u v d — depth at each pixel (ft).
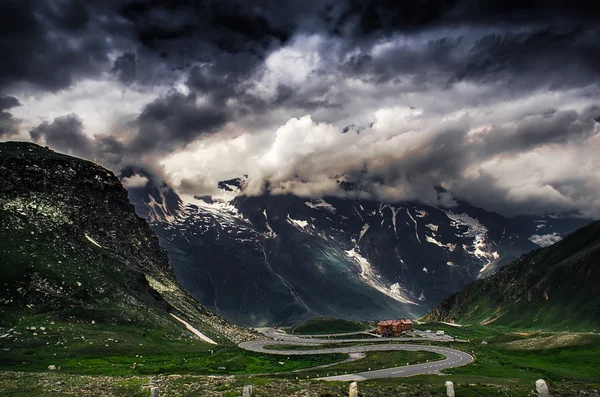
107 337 595.06
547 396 329.11
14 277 647.15
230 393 321.93
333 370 520.42
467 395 347.15
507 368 540.52
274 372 526.98
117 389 326.44
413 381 427.33
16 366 456.04
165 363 537.24
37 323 583.58
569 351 633.20
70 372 447.42
